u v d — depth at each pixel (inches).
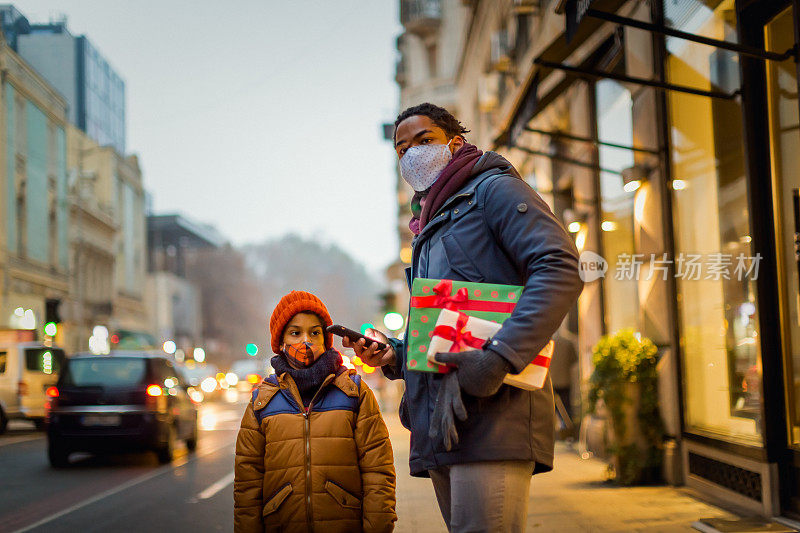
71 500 333.1
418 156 109.0
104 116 1924.2
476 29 959.0
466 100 1147.9
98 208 1801.2
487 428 96.0
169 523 277.1
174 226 2960.1
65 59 1653.5
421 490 326.6
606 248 421.1
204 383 1267.2
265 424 138.3
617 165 393.4
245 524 137.9
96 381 453.4
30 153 1298.0
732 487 269.4
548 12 533.6
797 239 226.7
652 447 319.9
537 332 91.0
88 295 1710.1
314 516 134.6
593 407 327.9
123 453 481.4
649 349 324.5
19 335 771.4
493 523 95.5
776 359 246.4
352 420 138.6
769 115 250.2
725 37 270.1
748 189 252.1
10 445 593.3
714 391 285.1
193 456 500.7
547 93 395.5
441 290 97.0
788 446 240.8
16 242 1229.7
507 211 99.2
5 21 1270.9
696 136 295.7
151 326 2418.8
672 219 319.9
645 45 340.8
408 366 95.3
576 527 240.1
